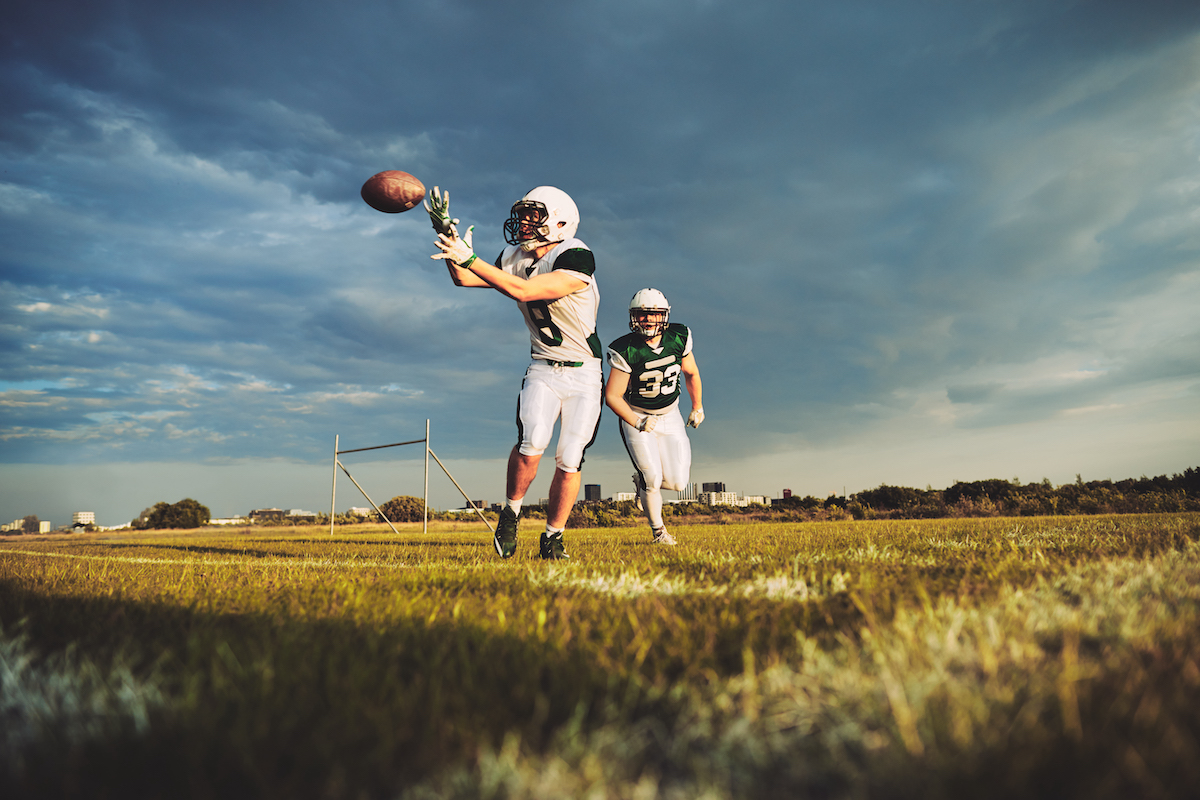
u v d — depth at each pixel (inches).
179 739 37.0
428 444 443.8
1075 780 29.0
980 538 185.8
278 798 31.6
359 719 39.5
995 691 38.4
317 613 79.0
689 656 52.9
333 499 519.8
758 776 32.5
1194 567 86.1
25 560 201.0
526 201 164.9
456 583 106.9
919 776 30.0
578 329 168.4
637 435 236.4
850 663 46.1
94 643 62.6
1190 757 29.9
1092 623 54.3
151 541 460.8
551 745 36.1
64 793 32.7
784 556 145.0
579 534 358.3
